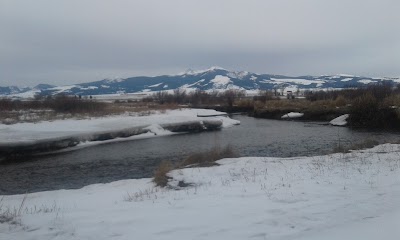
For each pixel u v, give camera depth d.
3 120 33.88
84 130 31.50
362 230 5.81
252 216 6.89
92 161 22.44
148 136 34.84
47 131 29.80
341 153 16.91
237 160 15.73
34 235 6.18
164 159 22.55
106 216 7.35
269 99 80.88
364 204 7.52
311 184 9.91
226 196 8.94
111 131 32.50
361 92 67.00
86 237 6.00
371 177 10.59
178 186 11.61
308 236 5.71
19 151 24.97
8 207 9.06
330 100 58.84
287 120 52.22
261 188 9.73
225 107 74.75
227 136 34.22
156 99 106.50
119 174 18.19
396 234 5.46
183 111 55.09
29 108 47.91
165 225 6.51
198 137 34.09
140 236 5.95
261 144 27.78
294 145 26.78
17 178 17.80
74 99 48.59
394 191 8.65
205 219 6.81
